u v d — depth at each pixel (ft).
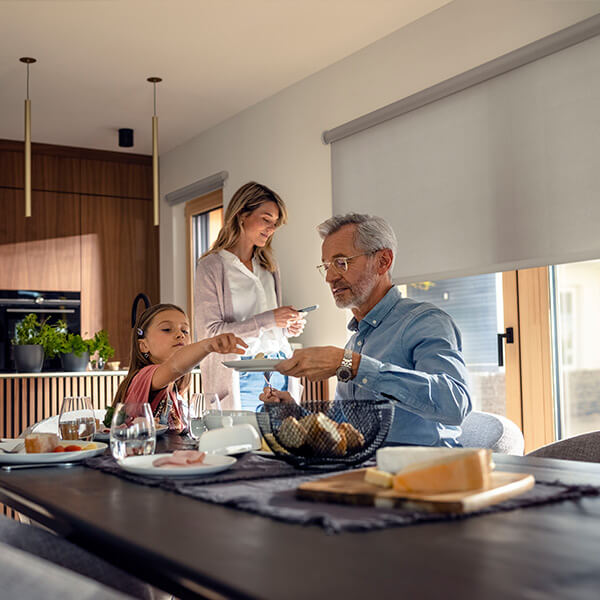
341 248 6.46
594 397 10.03
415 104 11.41
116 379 12.41
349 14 11.39
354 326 6.86
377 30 11.96
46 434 4.57
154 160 13.66
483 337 11.50
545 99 9.65
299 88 13.96
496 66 10.15
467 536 2.45
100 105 14.98
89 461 4.41
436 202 11.19
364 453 3.91
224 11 11.19
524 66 9.93
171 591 2.67
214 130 16.47
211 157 16.56
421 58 11.46
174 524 2.70
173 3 10.90
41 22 11.39
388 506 2.88
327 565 2.14
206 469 3.73
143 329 7.25
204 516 2.84
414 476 2.93
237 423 5.10
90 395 12.12
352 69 12.77
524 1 9.91
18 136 16.81
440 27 11.16
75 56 12.65
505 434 6.99
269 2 10.95
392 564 2.14
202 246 17.51
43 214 17.33
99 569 3.69
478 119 10.57
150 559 2.32
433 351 5.57
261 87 14.26
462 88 10.68
